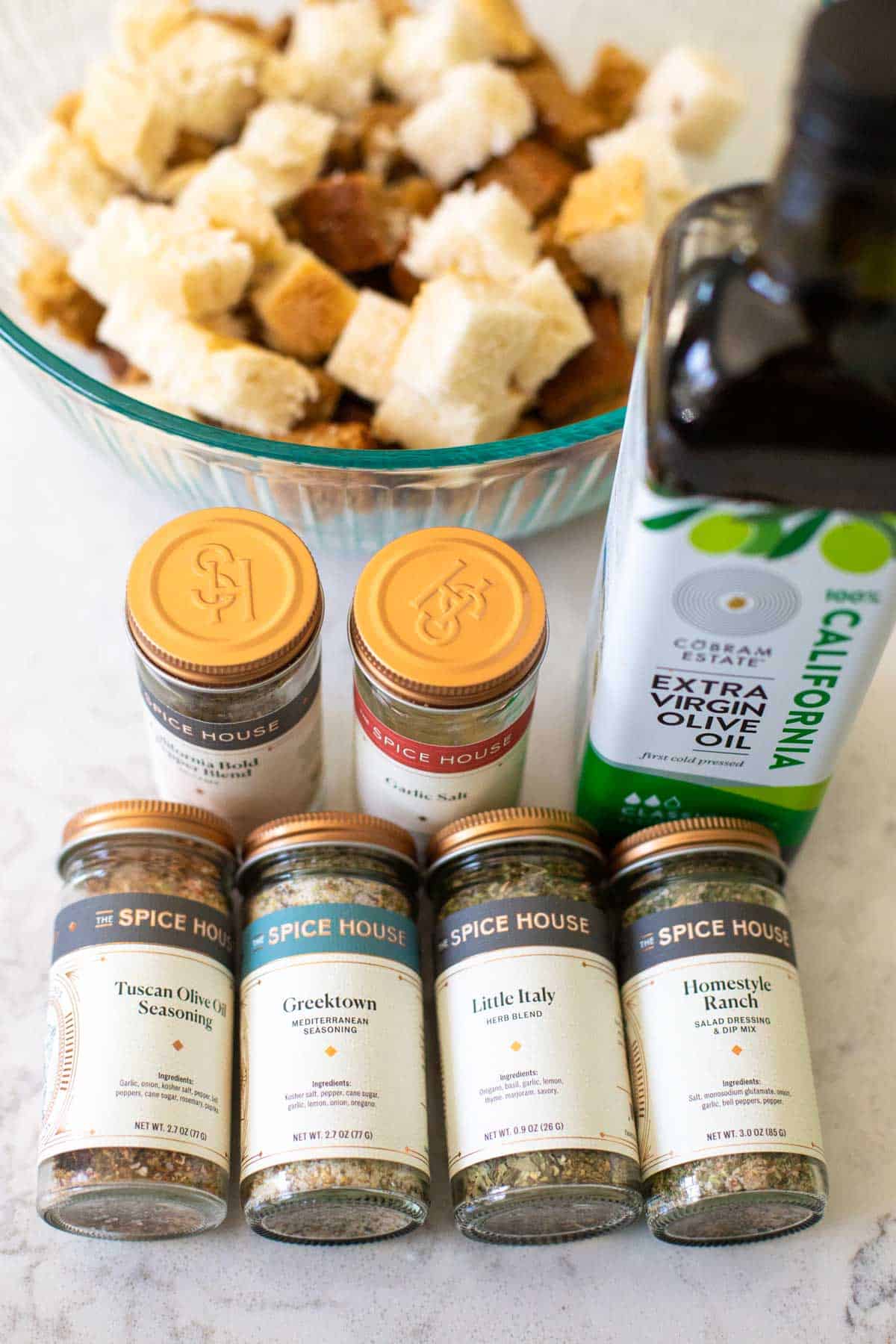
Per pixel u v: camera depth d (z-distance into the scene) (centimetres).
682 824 44
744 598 39
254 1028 43
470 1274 44
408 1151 42
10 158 59
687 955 43
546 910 43
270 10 63
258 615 43
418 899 47
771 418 35
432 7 63
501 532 52
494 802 47
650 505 38
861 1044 48
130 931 43
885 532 37
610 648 42
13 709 52
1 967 48
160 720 45
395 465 46
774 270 35
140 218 52
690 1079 42
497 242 52
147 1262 44
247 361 49
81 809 50
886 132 31
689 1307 44
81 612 54
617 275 53
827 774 45
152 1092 41
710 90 58
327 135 55
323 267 52
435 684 42
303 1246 44
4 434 57
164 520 56
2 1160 45
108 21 61
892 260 33
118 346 52
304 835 44
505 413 52
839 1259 45
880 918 50
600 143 56
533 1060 42
